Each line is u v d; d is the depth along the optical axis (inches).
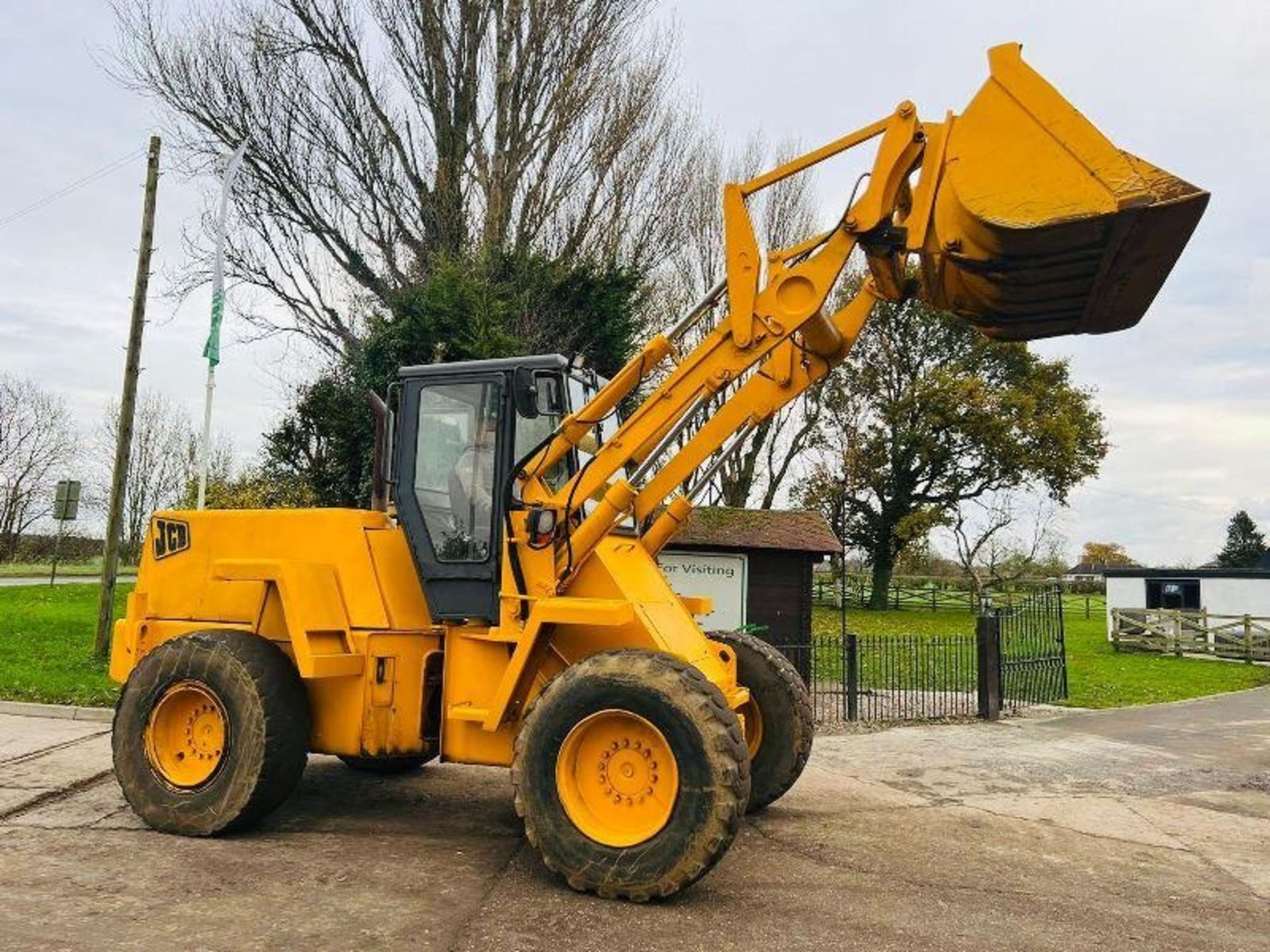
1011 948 170.4
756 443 1035.3
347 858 208.5
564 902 183.6
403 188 768.9
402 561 242.4
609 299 712.4
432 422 239.0
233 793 219.0
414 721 233.0
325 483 737.6
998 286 191.3
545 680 218.5
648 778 190.1
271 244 780.6
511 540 222.4
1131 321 199.5
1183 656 919.7
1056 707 529.7
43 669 452.8
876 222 206.8
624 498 221.8
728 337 223.3
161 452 1884.8
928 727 442.3
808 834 244.2
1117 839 255.6
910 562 1523.1
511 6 751.7
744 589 571.8
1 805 243.8
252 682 221.9
